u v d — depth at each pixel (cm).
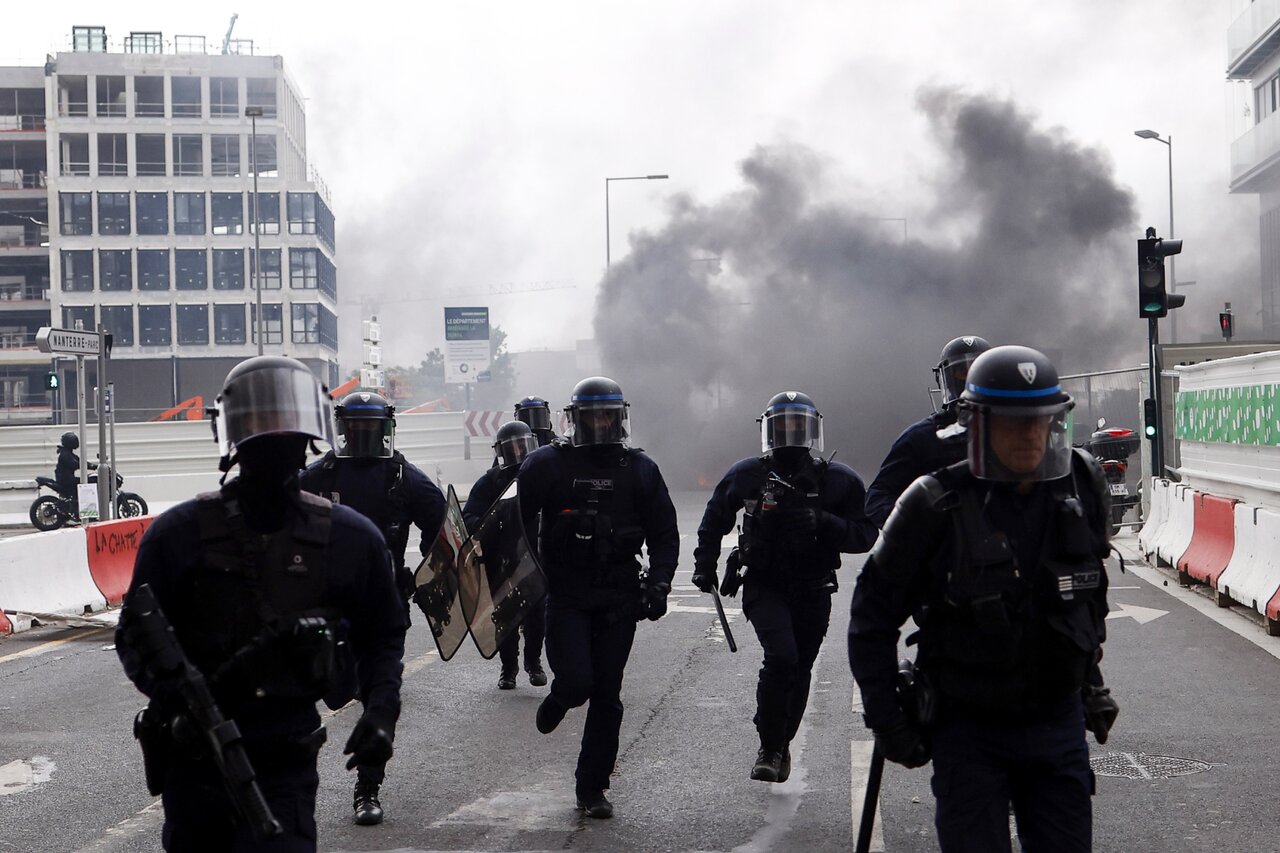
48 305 7688
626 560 604
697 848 554
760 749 663
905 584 335
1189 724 770
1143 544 1700
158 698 314
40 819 611
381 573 338
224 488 330
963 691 329
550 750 745
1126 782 647
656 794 642
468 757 729
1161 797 618
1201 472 1568
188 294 7325
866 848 380
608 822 595
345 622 337
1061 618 322
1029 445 323
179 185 7312
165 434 3816
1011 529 329
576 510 601
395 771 697
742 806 618
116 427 3791
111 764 722
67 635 1266
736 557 659
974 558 324
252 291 7356
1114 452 2052
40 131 7831
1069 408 325
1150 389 1864
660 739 761
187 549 322
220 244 7325
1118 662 980
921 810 605
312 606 326
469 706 878
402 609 349
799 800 627
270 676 318
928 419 573
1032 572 326
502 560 616
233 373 330
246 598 321
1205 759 687
